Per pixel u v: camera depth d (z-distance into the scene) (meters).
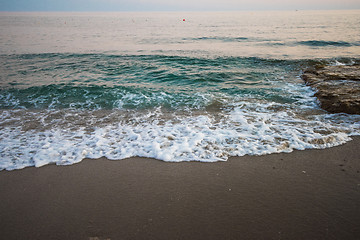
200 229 2.88
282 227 2.89
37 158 4.53
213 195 3.48
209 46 20.11
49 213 3.18
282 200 3.36
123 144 5.03
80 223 3.00
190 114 6.68
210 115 6.57
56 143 5.09
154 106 7.36
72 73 11.46
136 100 7.86
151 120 6.29
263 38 24.45
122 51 17.80
